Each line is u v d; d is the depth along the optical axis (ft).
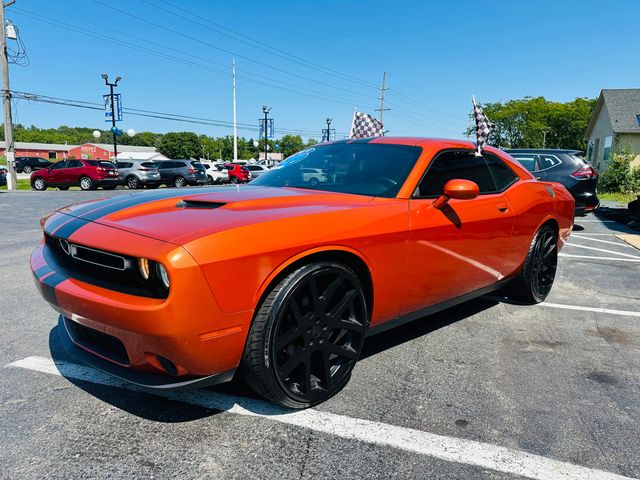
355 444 6.93
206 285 6.25
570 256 22.25
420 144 10.66
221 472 6.23
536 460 6.68
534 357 10.32
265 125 152.35
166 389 6.67
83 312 6.85
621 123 80.43
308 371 7.61
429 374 9.32
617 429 7.52
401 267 8.93
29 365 9.29
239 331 6.71
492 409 8.04
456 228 10.06
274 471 6.28
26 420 7.35
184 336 6.20
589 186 29.71
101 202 9.09
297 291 7.20
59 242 8.02
